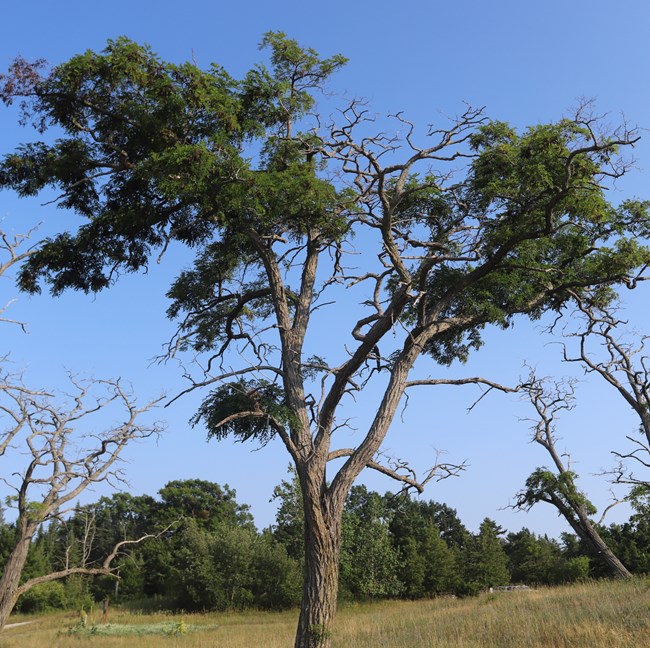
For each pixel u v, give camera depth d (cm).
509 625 1888
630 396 3100
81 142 1550
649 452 3086
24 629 4125
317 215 1490
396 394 1528
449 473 1521
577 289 1812
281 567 5216
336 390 1536
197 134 1497
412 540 5722
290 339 1616
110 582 6144
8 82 1406
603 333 3017
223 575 5228
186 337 1727
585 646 1494
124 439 1784
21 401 1664
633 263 1639
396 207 1698
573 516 3238
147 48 1408
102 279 1691
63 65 1394
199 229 1631
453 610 2689
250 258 1775
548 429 3319
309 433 1512
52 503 1672
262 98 1620
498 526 7112
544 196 1509
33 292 1661
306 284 1698
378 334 1519
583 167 1482
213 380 1529
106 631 3441
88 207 1653
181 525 6700
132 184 1565
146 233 1603
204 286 1769
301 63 1644
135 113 1447
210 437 1531
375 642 1912
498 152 1505
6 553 5803
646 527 4481
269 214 1455
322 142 1647
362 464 1474
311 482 1456
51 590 5722
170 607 5331
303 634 1369
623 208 1720
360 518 5369
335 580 1418
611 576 3697
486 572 5681
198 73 1415
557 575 4716
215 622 4172
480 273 1636
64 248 1602
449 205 1689
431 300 1697
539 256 1739
